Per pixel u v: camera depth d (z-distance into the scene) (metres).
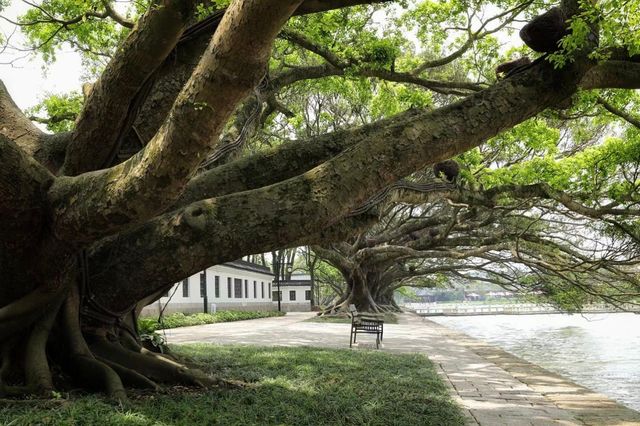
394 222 32.59
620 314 56.47
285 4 3.14
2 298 6.28
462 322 46.69
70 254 5.66
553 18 6.21
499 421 6.20
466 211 23.70
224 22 3.38
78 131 6.35
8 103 7.45
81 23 11.31
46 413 4.75
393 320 30.02
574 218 17.48
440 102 23.64
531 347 22.06
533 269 23.91
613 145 14.38
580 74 6.12
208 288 35.09
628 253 16.70
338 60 12.38
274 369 8.98
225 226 6.15
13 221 5.12
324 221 5.88
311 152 7.85
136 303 7.18
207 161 8.95
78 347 6.57
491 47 15.01
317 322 27.89
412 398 6.82
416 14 14.50
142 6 9.48
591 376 13.63
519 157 19.98
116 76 5.73
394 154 5.66
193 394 6.32
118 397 5.71
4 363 6.23
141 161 4.16
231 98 3.62
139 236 6.74
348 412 5.83
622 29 6.08
